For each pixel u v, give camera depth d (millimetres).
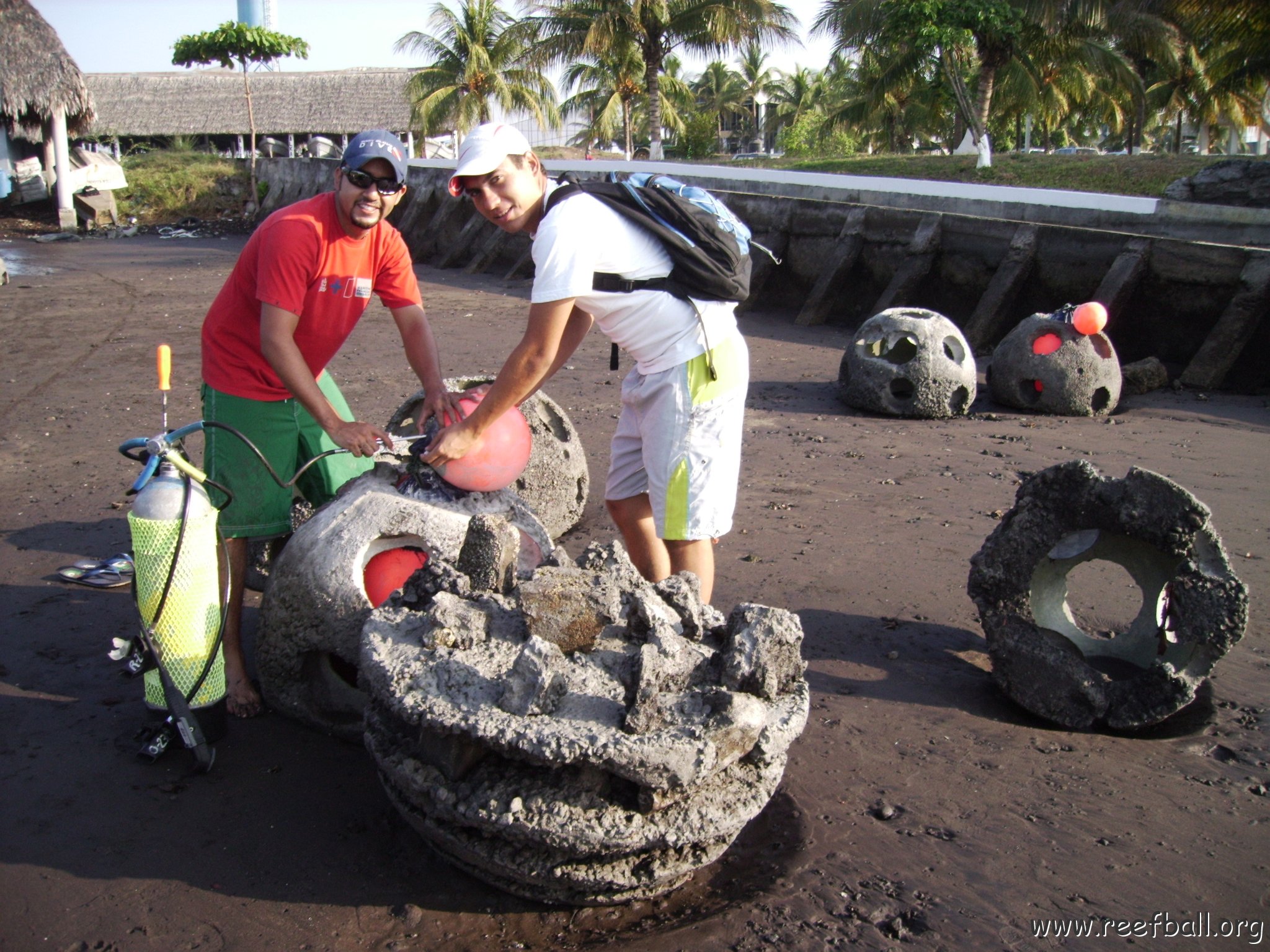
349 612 3514
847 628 4684
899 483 6973
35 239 29156
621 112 42062
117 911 2748
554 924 2760
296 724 3760
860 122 37531
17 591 4934
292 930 2697
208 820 3158
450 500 3805
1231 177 18469
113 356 11273
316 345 3904
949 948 2672
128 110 47750
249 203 35781
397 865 2977
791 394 10055
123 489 6602
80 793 3270
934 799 3375
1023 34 28219
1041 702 3926
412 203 23953
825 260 15445
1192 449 7980
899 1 27719
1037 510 3965
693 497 3652
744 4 33906
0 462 7211
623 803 2627
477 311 15875
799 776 3486
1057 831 3207
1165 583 4109
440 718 2602
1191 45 34469
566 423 5562
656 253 3484
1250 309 10547
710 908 2846
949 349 9328
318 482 4160
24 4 30797
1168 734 3885
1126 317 11828
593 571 3145
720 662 2861
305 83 49375
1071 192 19062
